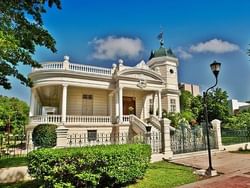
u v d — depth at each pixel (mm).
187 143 14359
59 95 23984
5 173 8094
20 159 9352
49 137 14297
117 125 20844
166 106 27594
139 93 25766
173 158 12516
